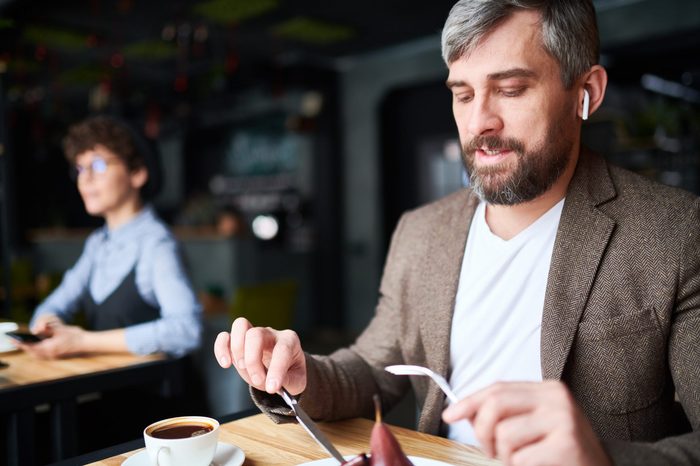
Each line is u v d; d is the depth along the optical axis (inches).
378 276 264.1
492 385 25.4
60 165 337.1
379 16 205.0
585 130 235.6
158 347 70.6
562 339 41.5
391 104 266.8
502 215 46.7
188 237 251.0
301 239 324.8
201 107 331.6
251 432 41.0
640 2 186.1
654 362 40.9
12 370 60.5
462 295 47.6
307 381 41.4
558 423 23.8
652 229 41.8
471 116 41.4
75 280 88.1
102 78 278.1
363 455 28.0
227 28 216.4
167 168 429.4
